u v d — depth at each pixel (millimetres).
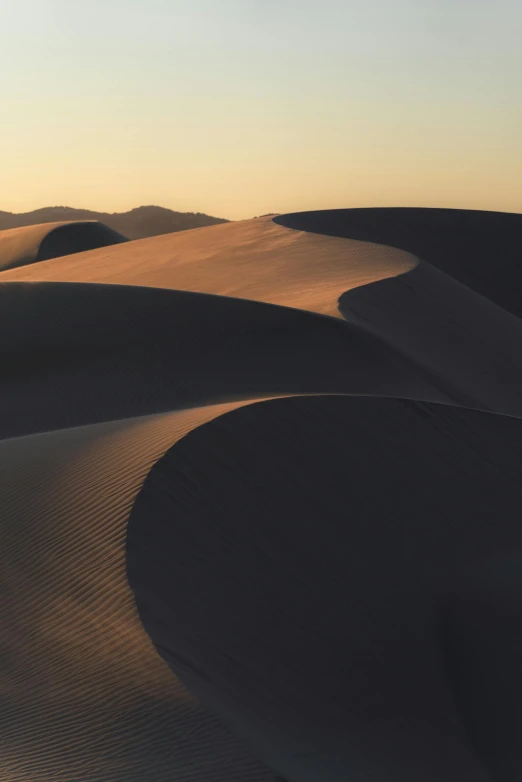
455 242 72500
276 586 10766
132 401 22828
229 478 12555
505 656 10680
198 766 6523
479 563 13336
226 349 25688
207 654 8609
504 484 16016
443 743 8773
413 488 14625
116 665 8172
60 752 7008
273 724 7680
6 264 97875
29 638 9094
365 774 7285
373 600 11398
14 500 12227
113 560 9977
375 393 23953
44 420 21859
